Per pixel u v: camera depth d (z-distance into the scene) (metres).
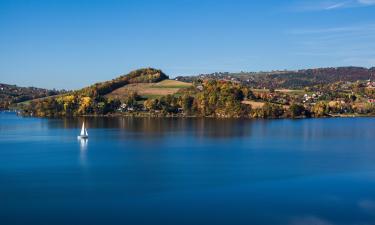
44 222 87.00
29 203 98.75
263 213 91.62
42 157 160.75
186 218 88.75
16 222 87.19
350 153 171.62
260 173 129.50
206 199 101.19
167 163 147.38
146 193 106.62
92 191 108.69
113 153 169.62
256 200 100.25
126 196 104.00
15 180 120.88
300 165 143.00
